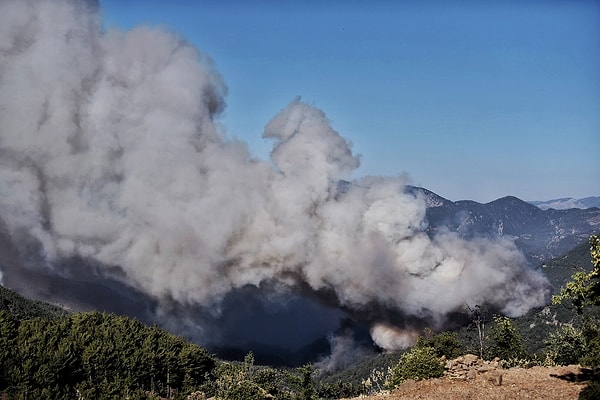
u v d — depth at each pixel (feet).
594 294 97.55
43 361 133.39
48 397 127.34
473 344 204.23
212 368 174.19
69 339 146.61
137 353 149.59
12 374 128.26
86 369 140.05
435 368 114.42
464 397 91.25
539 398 87.25
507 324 177.68
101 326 164.25
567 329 167.22
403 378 115.65
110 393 133.90
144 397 137.90
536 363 153.48
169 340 169.68
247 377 164.45
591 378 97.25
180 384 157.69
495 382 100.83
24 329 146.30
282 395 157.99
